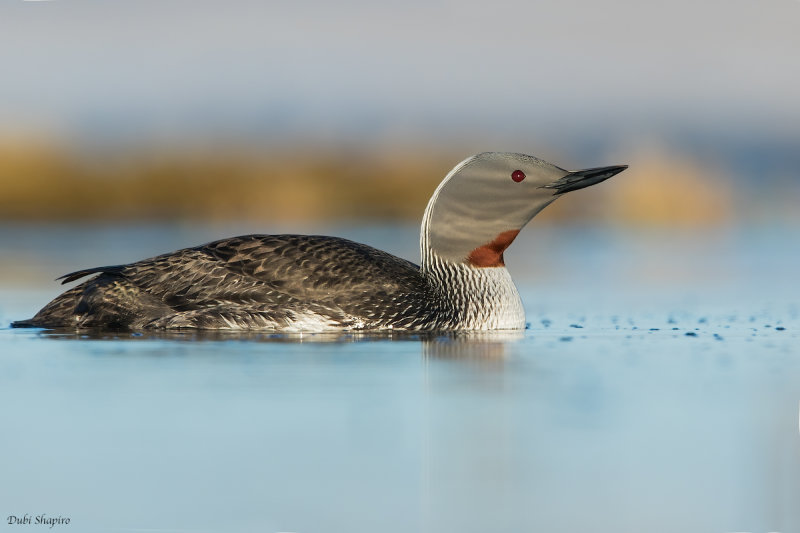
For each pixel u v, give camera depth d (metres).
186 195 31.20
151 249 23.67
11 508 8.09
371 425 9.84
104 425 9.81
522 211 14.34
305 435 9.55
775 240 27.67
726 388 11.31
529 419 10.10
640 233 29.41
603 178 14.17
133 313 13.95
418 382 11.35
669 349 13.42
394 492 8.38
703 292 18.84
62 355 12.42
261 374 11.58
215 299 13.94
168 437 9.49
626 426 9.98
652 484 8.67
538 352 13.12
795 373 12.03
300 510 8.08
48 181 30.56
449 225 14.41
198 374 11.53
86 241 25.42
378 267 14.33
